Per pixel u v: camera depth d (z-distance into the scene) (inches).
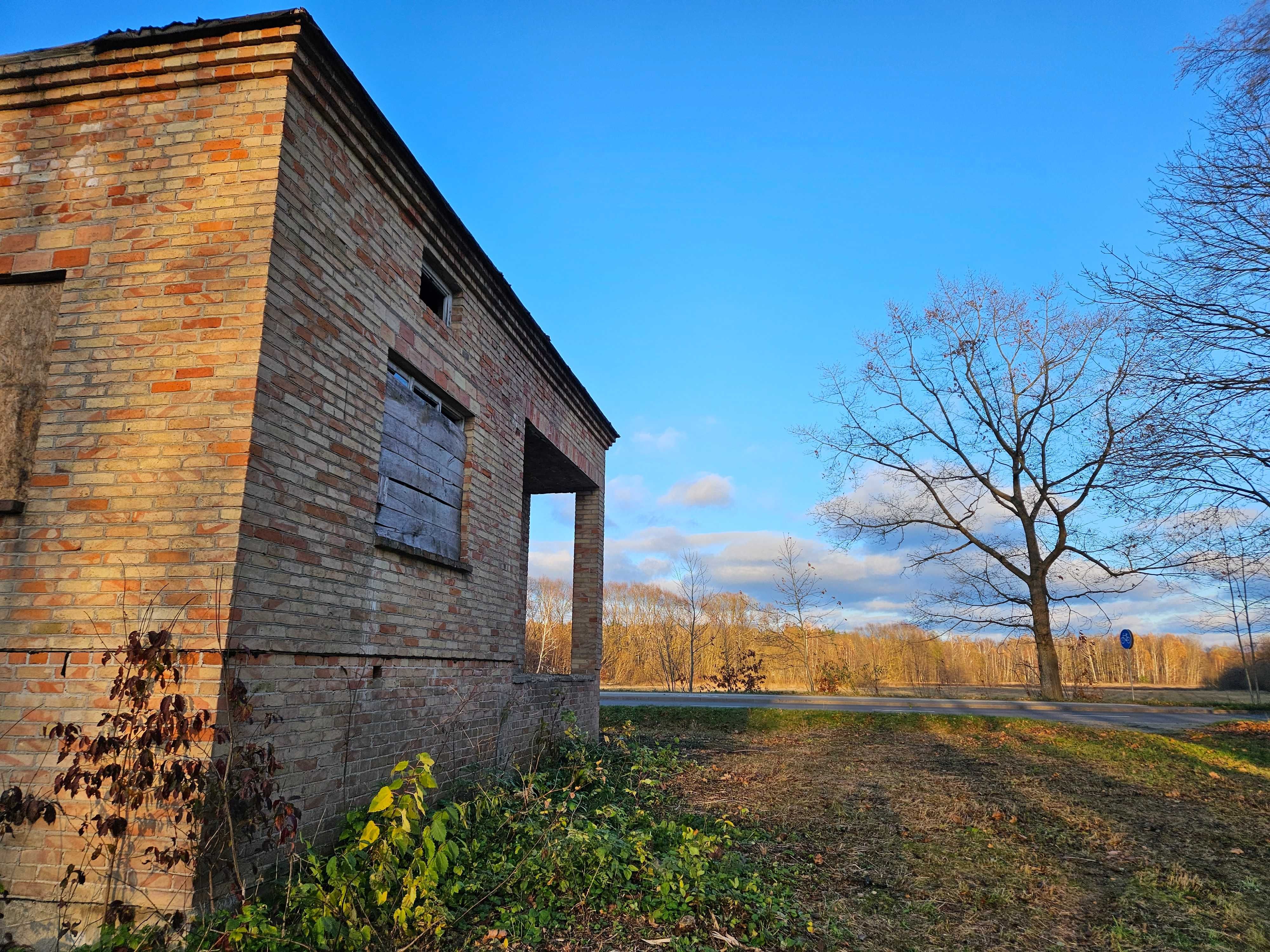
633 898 176.2
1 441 181.9
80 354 180.7
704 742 515.2
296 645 180.4
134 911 147.3
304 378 189.9
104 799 154.9
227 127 187.3
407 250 248.1
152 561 165.3
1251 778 396.2
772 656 1419.8
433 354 263.0
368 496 216.7
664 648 1772.9
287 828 158.7
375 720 214.5
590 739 406.9
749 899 181.0
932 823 275.3
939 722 601.9
